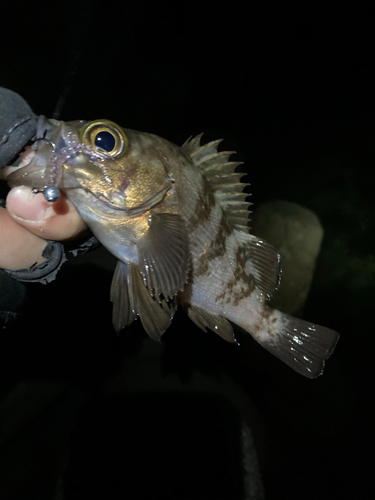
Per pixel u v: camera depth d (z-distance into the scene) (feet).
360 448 1.04
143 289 0.58
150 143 0.58
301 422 1.10
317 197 1.76
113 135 0.53
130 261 0.58
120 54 1.74
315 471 1.00
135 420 1.05
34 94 1.58
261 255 0.70
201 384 1.15
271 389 1.16
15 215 0.53
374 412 1.11
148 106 1.78
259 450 1.04
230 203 0.68
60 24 1.63
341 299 1.42
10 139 0.49
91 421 1.04
